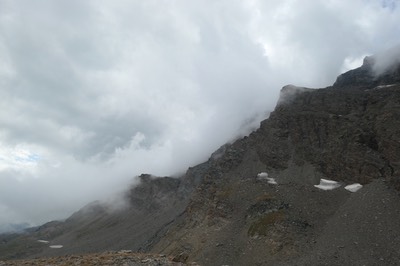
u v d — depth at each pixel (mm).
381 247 110875
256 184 180000
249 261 126500
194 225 180875
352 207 137500
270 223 141875
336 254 112875
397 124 165250
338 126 190125
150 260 52312
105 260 51219
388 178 145500
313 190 162250
